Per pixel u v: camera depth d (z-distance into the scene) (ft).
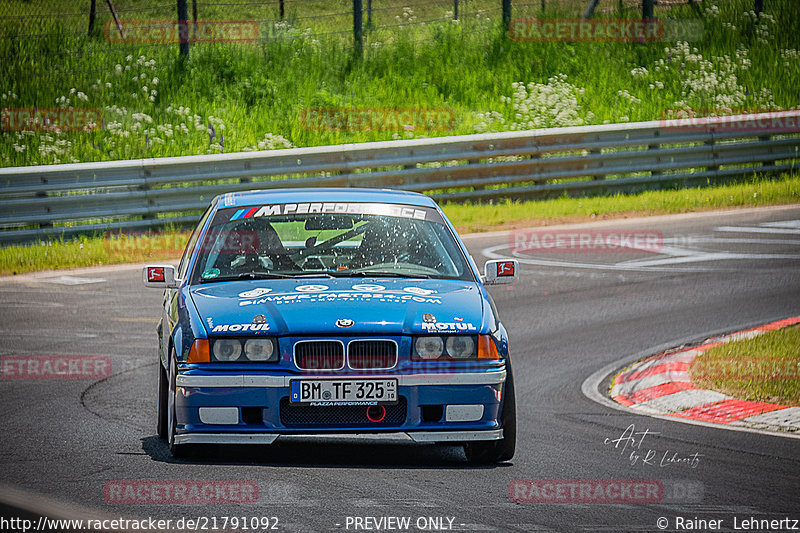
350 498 62.08
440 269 81.30
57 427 84.23
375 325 69.05
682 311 142.51
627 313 142.10
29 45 341.21
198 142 276.82
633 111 326.65
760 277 164.55
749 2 425.28
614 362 117.39
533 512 60.34
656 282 161.99
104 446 76.84
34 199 199.21
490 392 69.97
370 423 68.59
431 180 238.07
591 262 178.29
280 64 340.39
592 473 71.15
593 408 97.45
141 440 79.41
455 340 69.92
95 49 342.03
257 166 224.33
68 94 306.76
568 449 79.51
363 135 297.74
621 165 254.47
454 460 75.61
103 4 491.72
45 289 158.92
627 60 362.74
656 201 237.45
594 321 138.00
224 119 294.66
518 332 133.18
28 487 63.82
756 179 267.39
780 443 82.53
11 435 80.89
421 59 356.38
